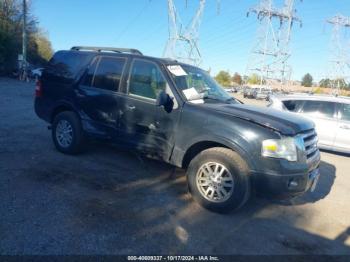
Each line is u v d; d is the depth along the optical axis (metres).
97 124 5.25
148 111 4.64
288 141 3.77
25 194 4.01
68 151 5.69
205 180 4.13
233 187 3.88
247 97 51.69
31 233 3.16
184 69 4.97
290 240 3.64
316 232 3.93
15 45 35.41
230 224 3.83
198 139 4.16
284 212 4.41
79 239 3.15
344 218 4.47
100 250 3.02
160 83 4.60
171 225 3.64
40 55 58.41
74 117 5.55
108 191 4.38
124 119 4.91
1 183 4.26
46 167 5.03
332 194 5.48
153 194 4.45
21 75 30.72
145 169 5.41
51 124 6.05
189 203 4.28
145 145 4.73
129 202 4.11
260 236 3.63
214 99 4.78
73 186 4.41
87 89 5.37
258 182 3.79
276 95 9.79
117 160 5.73
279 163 3.70
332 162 8.07
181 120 4.34
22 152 5.71
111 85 5.11
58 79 5.82
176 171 5.46
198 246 3.27
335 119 8.76
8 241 2.99
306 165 3.92
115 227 3.45
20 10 37.03
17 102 12.96
